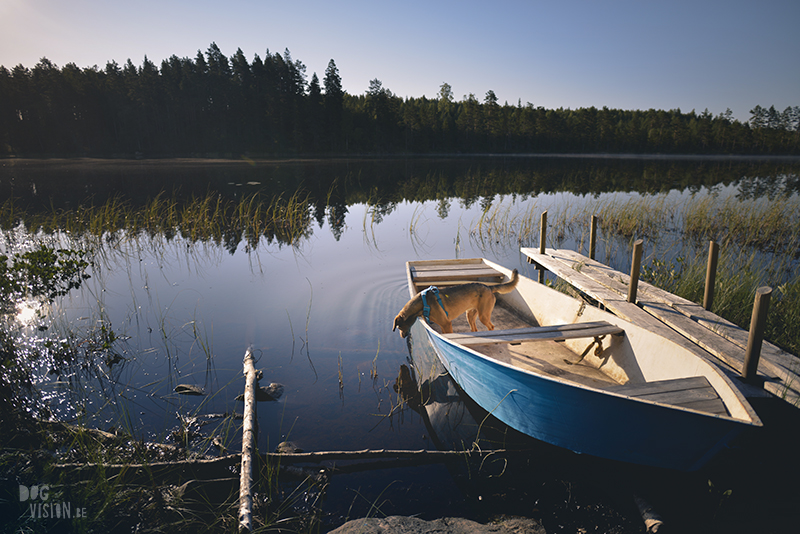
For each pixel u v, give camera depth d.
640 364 4.80
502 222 15.54
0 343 5.97
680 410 3.17
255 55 63.81
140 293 8.60
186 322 7.20
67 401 4.98
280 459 3.97
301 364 5.95
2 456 3.76
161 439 4.33
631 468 3.92
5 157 53.00
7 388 4.98
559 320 6.34
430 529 3.19
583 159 67.19
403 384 5.52
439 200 21.17
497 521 3.33
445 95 108.06
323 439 4.43
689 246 12.09
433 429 4.62
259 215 16.11
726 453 4.00
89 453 3.86
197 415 4.77
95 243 12.16
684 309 5.93
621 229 14.18
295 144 63.91
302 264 10.73
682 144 101.62
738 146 102.06
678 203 18.36
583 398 3.55
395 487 3.74
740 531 3.18
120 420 4.64
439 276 7.75
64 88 58.72
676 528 3.20
